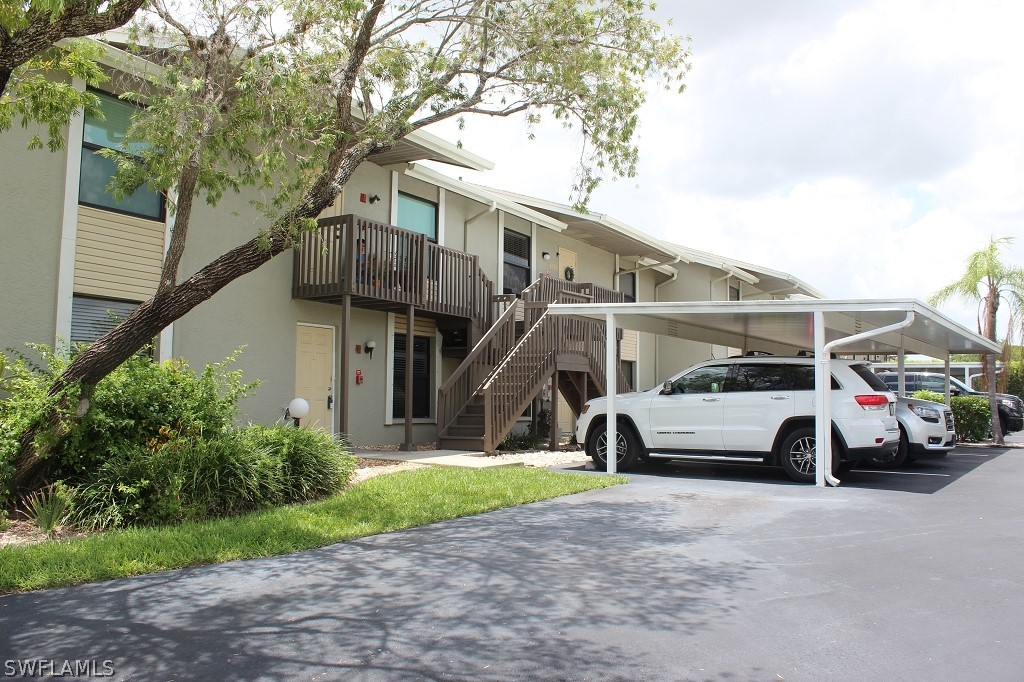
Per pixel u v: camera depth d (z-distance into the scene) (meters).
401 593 5.08
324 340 13.65
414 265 13.62
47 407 7.01
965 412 18.55
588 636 4.30
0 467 6.86
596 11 9.27
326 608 4.76
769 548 6.44
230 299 11.94
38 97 7.74
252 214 12.25
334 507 7.82
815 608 4.84
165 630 4.34
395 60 9.41
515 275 18.70
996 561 6.05
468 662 3.91
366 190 14.38
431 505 8.03
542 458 13.73
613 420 11.53
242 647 4.09
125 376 8.21
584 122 9.75
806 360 10.88
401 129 8.91
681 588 5.25
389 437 14.84
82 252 10.16
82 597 4.92
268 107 8.45
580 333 16.39
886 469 12.63
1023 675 3.81
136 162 8.56
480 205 17.34
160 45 9.05
